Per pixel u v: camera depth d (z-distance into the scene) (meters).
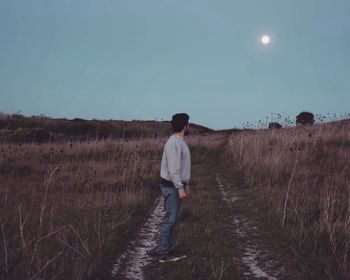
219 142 28.33
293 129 21.53
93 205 9.22
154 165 15.76
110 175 13.43
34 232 6.78
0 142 23.62
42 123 35.66
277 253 6.45
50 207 8.90
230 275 5.54
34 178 13.28
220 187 12.80
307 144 15.52
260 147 16.25
